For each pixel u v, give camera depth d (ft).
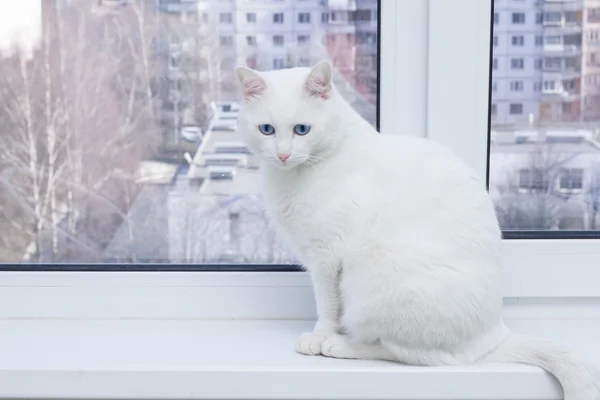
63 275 4.07
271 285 4.07
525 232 4.06
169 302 4.08
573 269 3.96
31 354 3.43
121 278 4.07
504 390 3.18
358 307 3.36
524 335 3.45
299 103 3.37
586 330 3.87
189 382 3.18
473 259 3.33
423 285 3.20
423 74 3.92
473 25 3.84
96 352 3.47
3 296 4.07
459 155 3.94
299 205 3.43
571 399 3.07
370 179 3.42
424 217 3.35
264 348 3.56
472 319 3.26
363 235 3.35
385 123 3.98
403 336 3.25
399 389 3.17
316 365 3.25
